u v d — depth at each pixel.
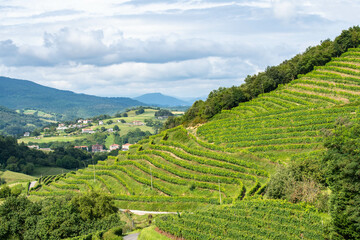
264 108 126.06
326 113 101.69
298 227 48.12
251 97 143.38
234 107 139.12
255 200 61.78
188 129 137.50
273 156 90.56
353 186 45.97
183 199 82.50
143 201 88.75
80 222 68.31
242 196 75.38
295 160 75.44
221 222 52.66
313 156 73.38
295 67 145.75
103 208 71.56
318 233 45.88
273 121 110.19
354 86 115.44
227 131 115.69
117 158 132.12
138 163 112.56
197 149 110.75
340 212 46.41
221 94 149.62
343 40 144.38
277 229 49.03
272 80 142.62
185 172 95.06
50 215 68.00
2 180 167.50
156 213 81.12
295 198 59.78
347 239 44.12
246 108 132.38
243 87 159.00
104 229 66.56
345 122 75.31
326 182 55.75
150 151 119.44
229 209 58.47
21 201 74.19
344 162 47.72
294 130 98.94
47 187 131.12
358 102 100.56
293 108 113.38
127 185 100.31
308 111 105.44
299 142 91.75
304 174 62.47
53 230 65.81
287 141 93.94
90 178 121.81
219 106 140.62
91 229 66.88
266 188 72.50
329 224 46.56
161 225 57.56
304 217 50.72
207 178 87.94
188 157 103.44
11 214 71.06
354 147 48.94
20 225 69.25
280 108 121.56
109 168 123.00
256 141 100.81
